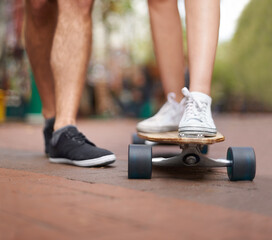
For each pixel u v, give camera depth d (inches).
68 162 115.0
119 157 139.6
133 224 54.3
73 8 114.9
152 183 86.7
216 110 1081.4
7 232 50.1
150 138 92.2
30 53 127.0
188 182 89.7
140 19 594.2
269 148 190.5
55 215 57.9
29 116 412.5
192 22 100.0
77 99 117.8
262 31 960.9
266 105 1093.1
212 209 64.1
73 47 115.6
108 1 544.4
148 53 634.2
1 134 254.8
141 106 617.3
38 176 91.4
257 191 81.3
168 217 58.3
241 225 55.6
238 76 1083.3
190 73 99.7
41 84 130.2
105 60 585.6
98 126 376.2
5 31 412.2
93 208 62.2
